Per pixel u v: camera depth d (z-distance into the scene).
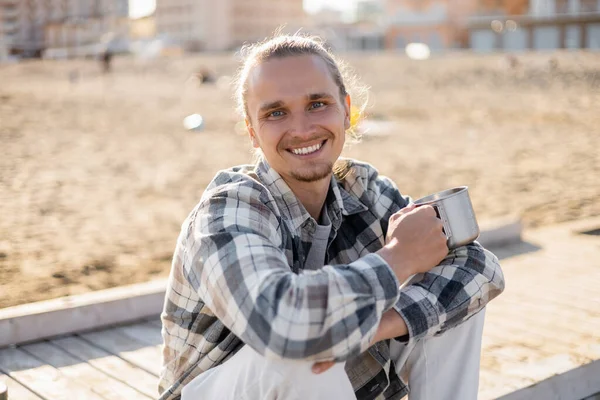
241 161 12.00
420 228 1.97
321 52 2.09
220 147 13.75
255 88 2.04
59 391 3.01
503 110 20.78
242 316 1.77
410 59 48.47
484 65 39.88
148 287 4.05
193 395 2.03
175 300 2.10
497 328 3.68
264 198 2.03
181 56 70.19
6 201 8.42
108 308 3.79
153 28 134.25
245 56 2.23
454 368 2.14
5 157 11.99
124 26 116.00
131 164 11.59
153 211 8.03
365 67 41.94
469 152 13.00
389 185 2.40
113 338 3.63
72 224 7.30
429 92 27.61
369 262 1.84
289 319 1.72
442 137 15.23
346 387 1.92
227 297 1.81
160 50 71.44
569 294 4.26
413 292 2.02
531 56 43.94
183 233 2.05
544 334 3.57
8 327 3.49
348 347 1.76
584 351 3.32
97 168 11.12
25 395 2.97
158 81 38.22
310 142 2.04
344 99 2.14
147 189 9.40
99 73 45.97
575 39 62.53
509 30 68.00
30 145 13.62
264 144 2.06
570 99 23.33
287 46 2.06
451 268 2.08
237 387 1.92
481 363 3.20
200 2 117.56
